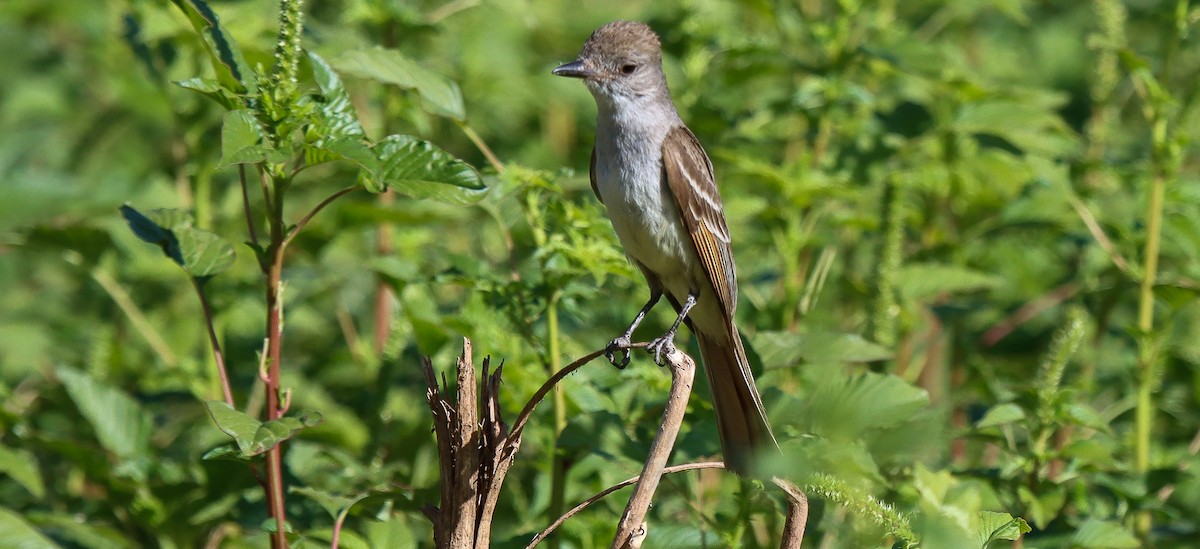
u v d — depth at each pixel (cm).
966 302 1366
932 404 1233
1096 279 1308
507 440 688
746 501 869
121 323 1377
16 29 1595
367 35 1292
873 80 1509
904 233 1455
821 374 916
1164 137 1134
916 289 1210
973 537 753
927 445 824
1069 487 979
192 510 980
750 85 1577
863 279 1279
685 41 1272
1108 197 1468
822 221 1329
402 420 1161
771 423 888
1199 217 1213
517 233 1158
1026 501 912
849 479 755
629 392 1013
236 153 715
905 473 937
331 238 1173
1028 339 1368
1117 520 973
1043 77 1728
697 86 1272
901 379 862
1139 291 1188
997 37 1769
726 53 1255
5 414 984
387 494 850
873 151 1312
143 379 1223
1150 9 1491
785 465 714
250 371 1265
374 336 1314
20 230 1080
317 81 780
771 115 1329
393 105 1227
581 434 887
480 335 1011
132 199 1319
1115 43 1196
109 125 1497
